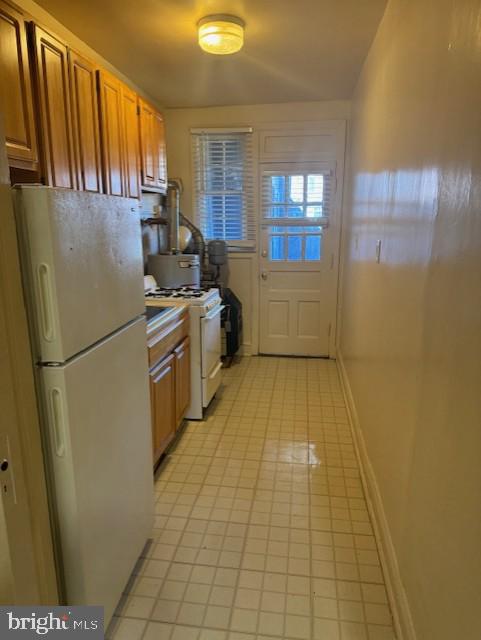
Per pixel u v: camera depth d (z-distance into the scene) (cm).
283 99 376
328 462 247
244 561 175
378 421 202
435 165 125
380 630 145
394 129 187
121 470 150
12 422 96
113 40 249
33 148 167
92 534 129
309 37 247
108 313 138
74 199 116
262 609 153
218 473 236
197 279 359
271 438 274
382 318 201
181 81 325
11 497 96
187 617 150
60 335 109
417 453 132
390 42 202
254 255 426
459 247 103
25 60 160
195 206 419
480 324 89
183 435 278
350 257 354
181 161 411
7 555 96
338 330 427
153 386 218
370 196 251
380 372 201
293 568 171
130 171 263
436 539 111
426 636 116
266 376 386
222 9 213
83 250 121
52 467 116
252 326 441
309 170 398
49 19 220
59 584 124
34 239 104
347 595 159
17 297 99
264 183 408
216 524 196
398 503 155
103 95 223
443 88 119
